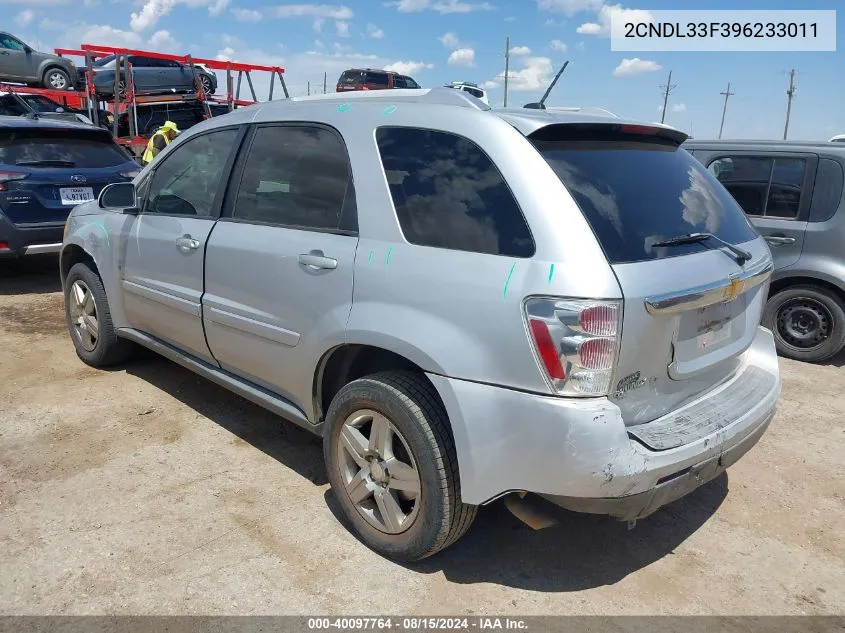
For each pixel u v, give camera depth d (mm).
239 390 3639
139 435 3934
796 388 5172
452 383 2463
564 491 2318
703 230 2797
